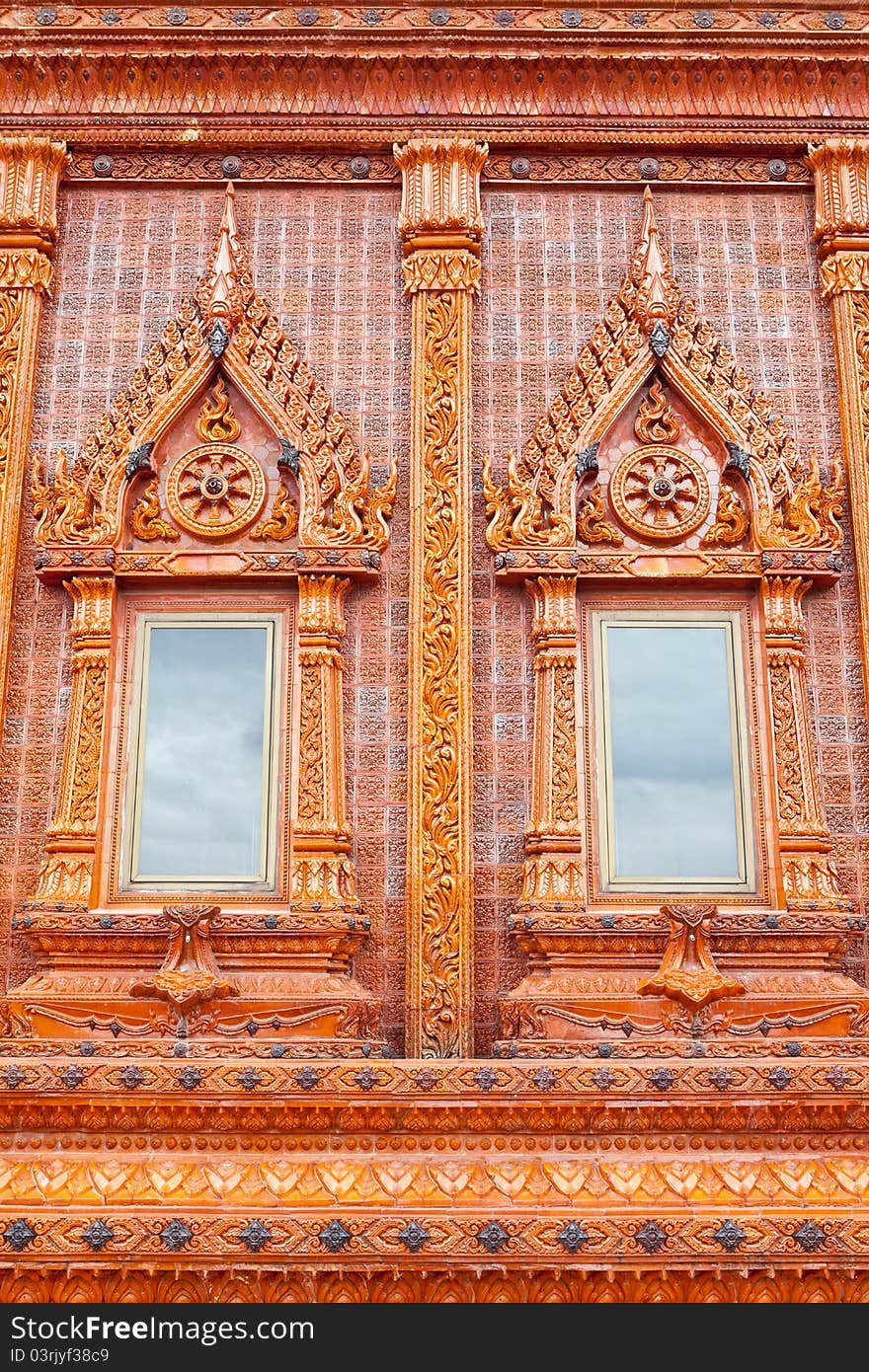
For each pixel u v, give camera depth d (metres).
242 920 5.64
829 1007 5.58
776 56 6.50
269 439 6.29
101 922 5.64
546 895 5.67
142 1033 5.30
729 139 6.57
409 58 6.47
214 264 6.39
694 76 6.55
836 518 6.18
